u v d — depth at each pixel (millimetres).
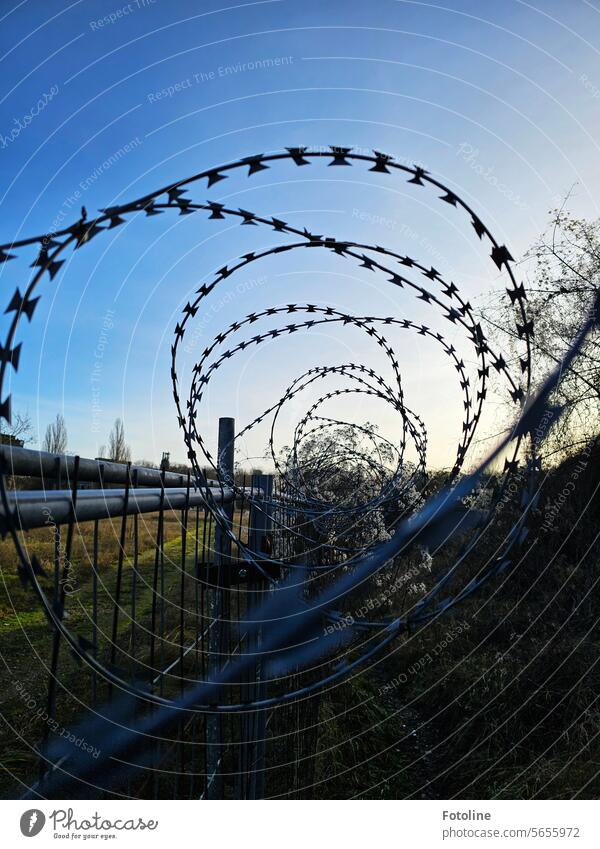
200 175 871
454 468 1554
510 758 3529
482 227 992
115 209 800
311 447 3156
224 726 2660
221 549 2045
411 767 3717
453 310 1356
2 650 4645
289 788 2617
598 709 3625
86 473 1163
